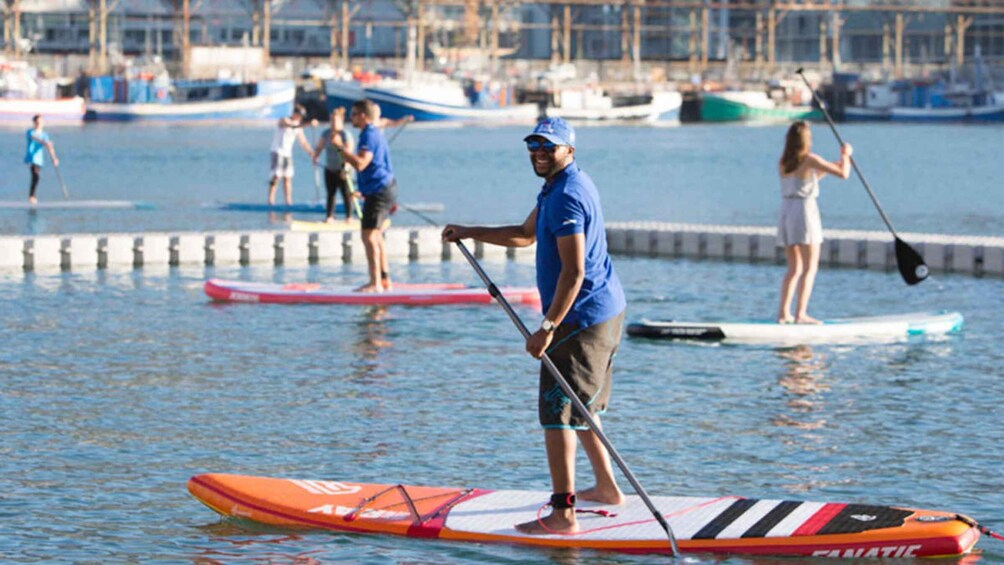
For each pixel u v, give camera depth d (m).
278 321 45.44
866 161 156.75
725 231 67.00
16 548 22.58
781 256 65.00
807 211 41.91
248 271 60.41
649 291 54.69
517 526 22.73
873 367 37.88
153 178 124.44
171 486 26.06
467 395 34.06
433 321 45.53
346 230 66.69
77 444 29.05
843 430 30.48
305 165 147.00
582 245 21.34
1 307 48.47
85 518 24.14
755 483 26.34
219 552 22.38
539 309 48.31
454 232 22.88
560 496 22.42
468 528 22.78
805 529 22.16
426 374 36.69
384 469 27.25
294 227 66.69
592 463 23.62
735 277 59.16
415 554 22.14
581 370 21.91
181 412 32.06
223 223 78.94
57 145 175.25
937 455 28.36
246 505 23.78
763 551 21.92
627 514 23.12
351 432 30.19
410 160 154.25
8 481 26.27
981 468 27.39
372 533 23.09
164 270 60.28
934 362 38.59
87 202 89.62
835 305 50.88
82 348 40.31
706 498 23.78
